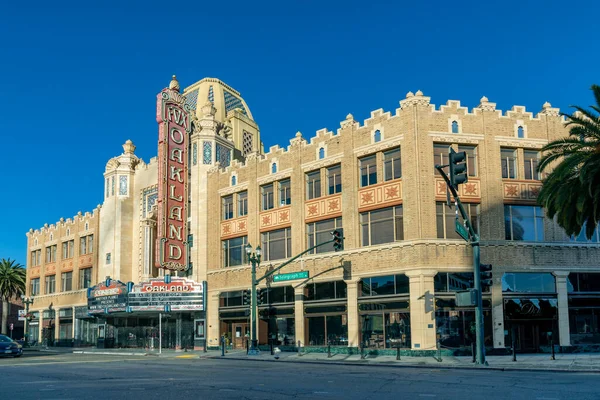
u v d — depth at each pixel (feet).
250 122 197.47
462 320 112.98
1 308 327.88
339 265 127.13
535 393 52.39
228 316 150.92
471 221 117.29
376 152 124.57
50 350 184.34
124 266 188.65
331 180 133.69
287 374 77.00
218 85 198.18
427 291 111.96
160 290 156.04
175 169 160.97
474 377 69.41
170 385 62.95
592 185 95.50
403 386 59.77
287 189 142.72
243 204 153.79
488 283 89.97
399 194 119.03
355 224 125.90
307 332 132.98
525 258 116.37
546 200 99.81
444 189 116.98
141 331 184.75
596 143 95.25
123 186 193.88
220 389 58.44
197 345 157.28
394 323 116.78
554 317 115.85
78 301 207.62
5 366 100.68
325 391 55.98
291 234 138.92
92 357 135.54
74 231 215.72
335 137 132.67
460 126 119.03
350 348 121.90
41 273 233.55
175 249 158.10
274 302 140.67
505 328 113.70
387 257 118.73
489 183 117.70
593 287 118.93
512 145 120.06
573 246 118.62
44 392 57.41
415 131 117.39
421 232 113.91
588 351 115.75
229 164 171.53
